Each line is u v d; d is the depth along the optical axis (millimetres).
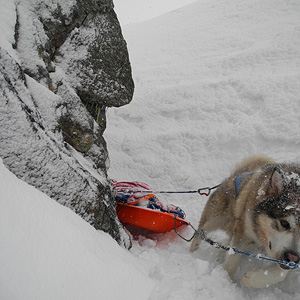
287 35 3096
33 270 673
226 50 3492
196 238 1377
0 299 583
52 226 790
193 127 2393
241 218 1166
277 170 1012
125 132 2666
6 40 1069
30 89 1095
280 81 2361
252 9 4434
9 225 692
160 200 1631
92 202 1087
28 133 961
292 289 1122
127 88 1554
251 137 2059
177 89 2828
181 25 5051
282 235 967
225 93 2543
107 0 1486
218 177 1984
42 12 1289
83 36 1405
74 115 1302
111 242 1060
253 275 1056
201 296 1037
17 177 871
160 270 1135
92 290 770
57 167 1014
